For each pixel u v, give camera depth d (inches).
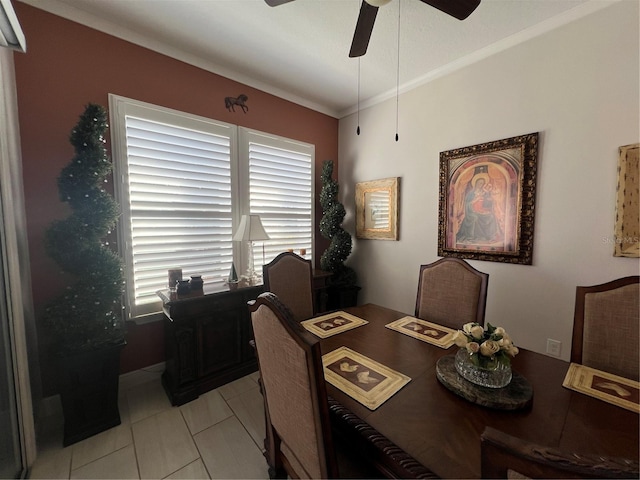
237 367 89.7
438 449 28.5
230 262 105.9
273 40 85.4
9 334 53.7
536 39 78.5
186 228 94.2
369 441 30.3
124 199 81.4
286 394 33.9
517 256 84.6
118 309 74.2
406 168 115.9
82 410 63.6
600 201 70.2
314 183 135.9
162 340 91.0
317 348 28.2
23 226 65.6
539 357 48.6
